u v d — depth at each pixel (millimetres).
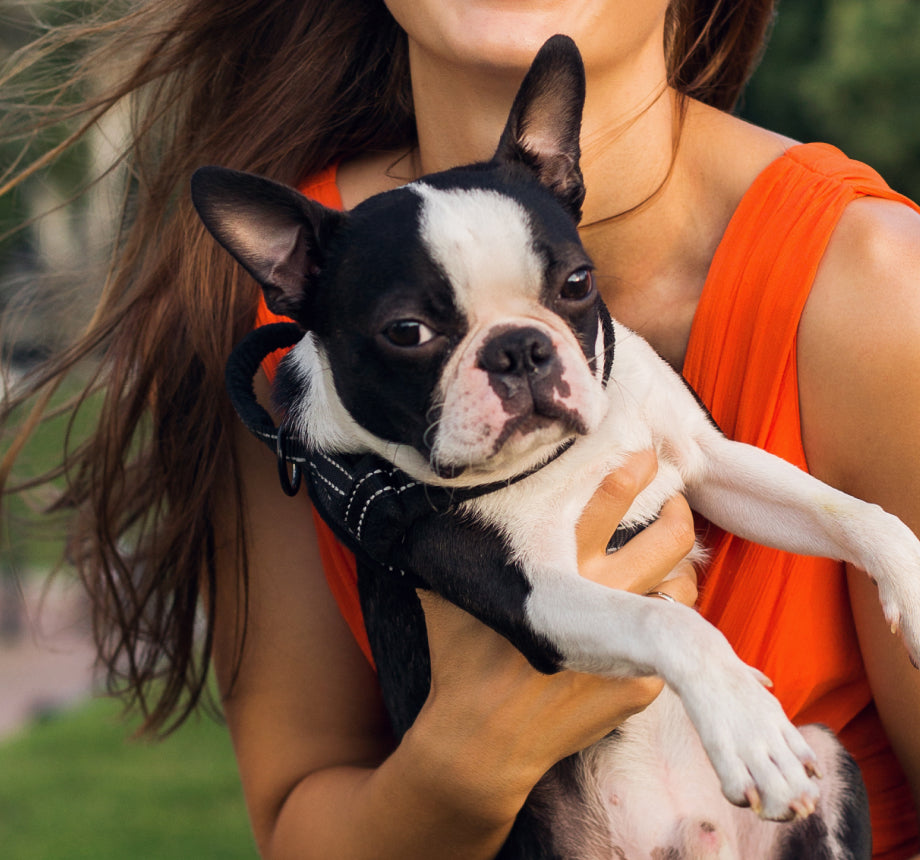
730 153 2359
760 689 1689
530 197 2080
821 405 2152
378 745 2637
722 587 2299
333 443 2180
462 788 2084
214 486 2586
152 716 2879
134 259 2865
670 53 2656
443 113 2430
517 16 2180
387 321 1995
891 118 11172
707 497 2262
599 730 2086
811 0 11688
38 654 9500
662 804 2223
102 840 5484
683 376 2318
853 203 2182
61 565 3346
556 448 2096
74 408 2898
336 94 2727
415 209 2041
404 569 2143
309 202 2070
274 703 2605
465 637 2121
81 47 3271
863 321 2072
